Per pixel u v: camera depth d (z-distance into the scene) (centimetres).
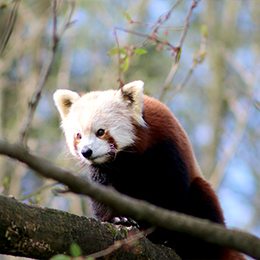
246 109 2217
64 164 1494
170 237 948
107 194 416
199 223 435
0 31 2231
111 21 2281
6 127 2214
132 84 975
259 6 2488
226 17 2700
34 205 640
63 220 652
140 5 2209
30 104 616
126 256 724
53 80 2334
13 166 1869
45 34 2375
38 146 2067
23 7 2269
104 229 698
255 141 2550
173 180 962
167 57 2509
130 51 959
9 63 2122
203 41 1175
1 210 595
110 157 953
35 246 623
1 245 604
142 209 429
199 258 1005
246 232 444
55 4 765
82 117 962
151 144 965
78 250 507
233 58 2378
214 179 1934
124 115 970
